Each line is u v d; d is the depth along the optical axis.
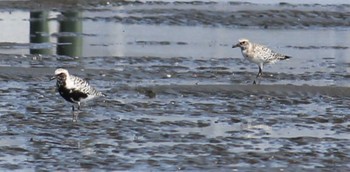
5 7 39.16
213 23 36.81
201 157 16.94
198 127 19.61
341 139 18.72
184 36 34.09
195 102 22.30
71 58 28.75
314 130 19.59
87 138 18.25
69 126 19.16
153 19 37.09
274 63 27.97
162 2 40.94
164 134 18.73
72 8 39.59
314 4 40.78
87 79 25.16
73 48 30.84
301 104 22.56
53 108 20.98
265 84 24.44
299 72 27.44
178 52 30.45
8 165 16.20
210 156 17.05
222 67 27.80
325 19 37.97
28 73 25.20
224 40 33.53
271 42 33.66
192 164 16.48
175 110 21.20
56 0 40.12
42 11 38.81
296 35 35.34
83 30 35.06
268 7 39.53
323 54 31.23
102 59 28.61
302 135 19.05
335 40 34.38
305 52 31.56
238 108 21.72
